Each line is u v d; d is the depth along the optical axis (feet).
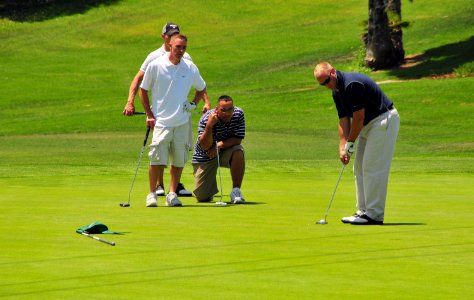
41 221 77.82
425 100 282.77
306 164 153.79
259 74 389.80
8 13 535.19
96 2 552.00
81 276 52.85
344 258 59.16
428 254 60.80
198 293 48.52
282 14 515.50
